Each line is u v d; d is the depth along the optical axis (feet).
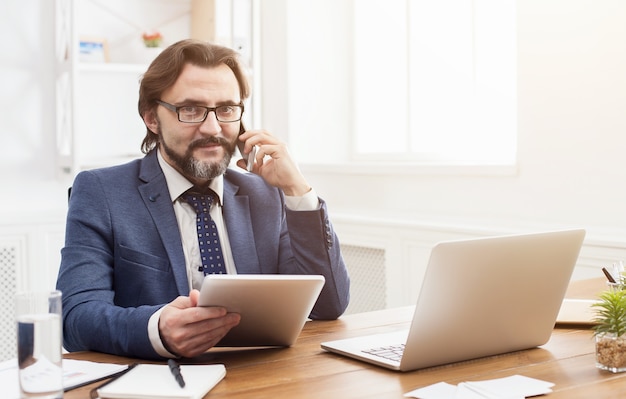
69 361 4.72
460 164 10.14
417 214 10.93
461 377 4.33
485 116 10.96
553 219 8.96
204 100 5.95
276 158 6.13
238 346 5.09
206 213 6.29
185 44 6.07
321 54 13.03
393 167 11.18
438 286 4.30
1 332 11.12
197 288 6.13
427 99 11.79
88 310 5.26
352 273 11.90
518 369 4.49
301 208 6.12
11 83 11.54
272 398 3.94
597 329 4.48
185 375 4.25
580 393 4.00
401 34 12.21
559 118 8.82
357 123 13.09
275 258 6.54
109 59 11.85
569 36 8.66
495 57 10.75
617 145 8.23
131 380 4.17
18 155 11.63
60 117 11.78
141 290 5.82
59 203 11.93
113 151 12.06
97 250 5.77
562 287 4.90
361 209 11.98
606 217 8.38
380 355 4.70
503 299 4.62
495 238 4.45
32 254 11.23
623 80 8.14
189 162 5.99
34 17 11.64
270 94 13.17
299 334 5.45
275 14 12.95
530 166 9.19
